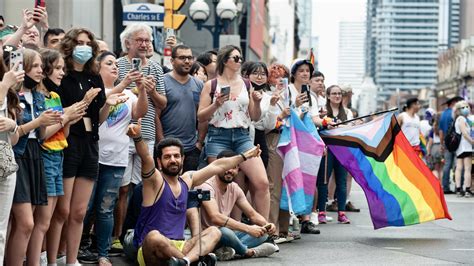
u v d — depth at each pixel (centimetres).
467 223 1728
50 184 979
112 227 1128
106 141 1111
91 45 1057
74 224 1055
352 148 1495
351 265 1178
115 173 1120
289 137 1379
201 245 1059
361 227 1631
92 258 1160
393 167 1498
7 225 916
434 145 2838
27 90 956
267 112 1358
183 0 2159
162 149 1062
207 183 1184
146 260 1030
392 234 1530
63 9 2036
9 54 923
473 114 2758
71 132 1025
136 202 1195
